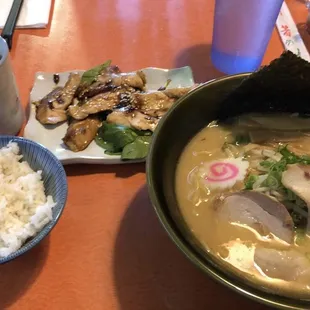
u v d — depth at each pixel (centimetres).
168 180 30
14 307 28
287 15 50
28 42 46
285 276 27
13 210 30
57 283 30
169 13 51
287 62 31
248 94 34
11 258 26
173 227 25
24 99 41
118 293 29
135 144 36
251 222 29
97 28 48
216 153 34
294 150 33
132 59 45
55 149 36
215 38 43
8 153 32
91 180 35
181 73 43
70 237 32
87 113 38
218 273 23
